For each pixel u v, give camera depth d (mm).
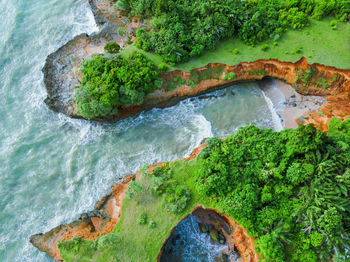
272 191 30391
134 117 41844
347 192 27781
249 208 28594
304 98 42781
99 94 36625
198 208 32125
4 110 42438
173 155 38625
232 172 31375
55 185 36500
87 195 35406
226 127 41375
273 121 41594
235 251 31469
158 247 29359
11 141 39781
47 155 38781
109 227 31422
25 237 32969
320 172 29297
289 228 27453
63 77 43250
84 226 32656
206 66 42094
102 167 37531
